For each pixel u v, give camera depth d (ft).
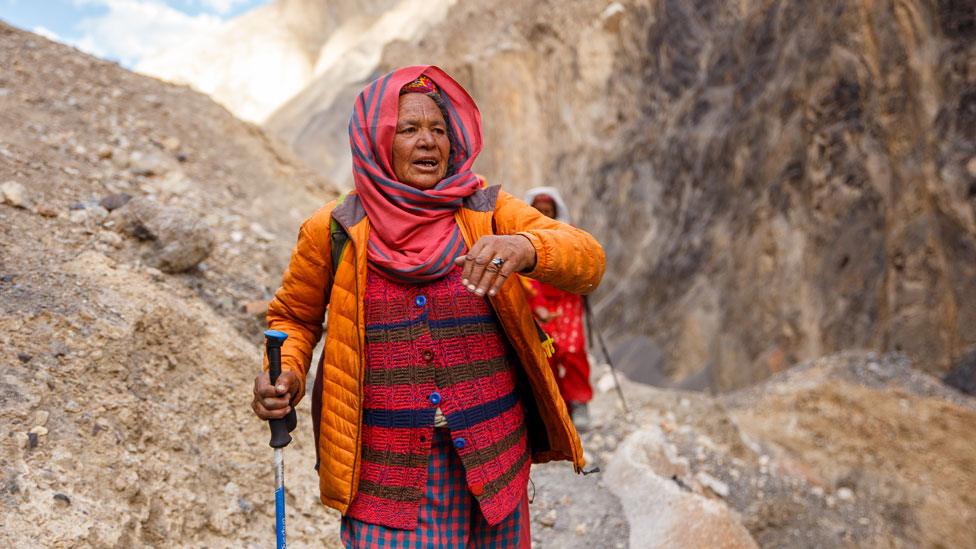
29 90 19.62
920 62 32.42
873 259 33.30
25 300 9.62
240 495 9.67
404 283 5.84
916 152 31.96
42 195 13.52
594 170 69.41
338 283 5.89
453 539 5.98
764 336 38.17
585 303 16.02
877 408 22.63
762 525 14.96
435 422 5.89
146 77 25.88
